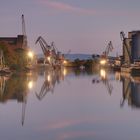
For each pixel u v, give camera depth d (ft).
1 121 132.67
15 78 420.77
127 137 105.60
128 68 629.10
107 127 120.88
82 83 357.00
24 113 151.84
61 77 473.26
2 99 204.54
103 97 219.61
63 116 144.25
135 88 288.71
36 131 114.32
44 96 224.33
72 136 106.93
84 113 152.05
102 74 575.79
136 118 138.31
